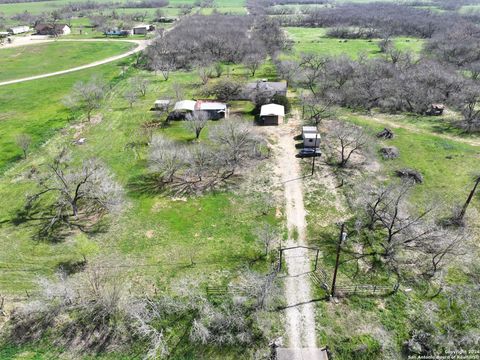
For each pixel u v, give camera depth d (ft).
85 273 110.52
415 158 170.09
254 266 112.47
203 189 149.28
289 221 131.13
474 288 104.01
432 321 95.25
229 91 248.11
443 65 280.31
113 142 189.06
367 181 152.66
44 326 95.25
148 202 141.90
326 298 102.17
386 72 260.01
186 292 103.35
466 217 130.82
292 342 90.74
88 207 138.92
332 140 188.34
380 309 98.99
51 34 481.87
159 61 323.98
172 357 88.33
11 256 116.78
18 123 212.43
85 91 239.71
